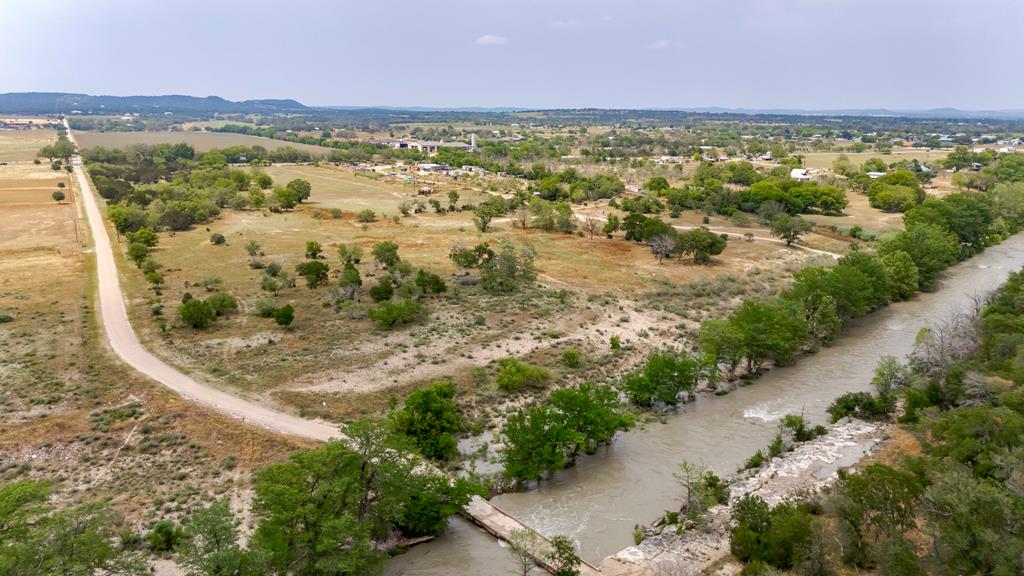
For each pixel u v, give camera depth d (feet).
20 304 284.82
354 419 188.96
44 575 97.19
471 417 196.44
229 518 111.86
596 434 173.68
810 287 271.69
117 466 159.94
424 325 265.75
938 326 255.50
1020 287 261.24
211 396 198.29
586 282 334.85
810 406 208.13
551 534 143.54
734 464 173.17
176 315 272.92
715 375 219.61
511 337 256.93
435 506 140.77
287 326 260.42
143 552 128.57
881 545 118.62
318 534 118.93
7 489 110.32
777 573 117.50
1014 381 173.78
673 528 143.95
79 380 207.41
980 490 117.29
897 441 176.35
